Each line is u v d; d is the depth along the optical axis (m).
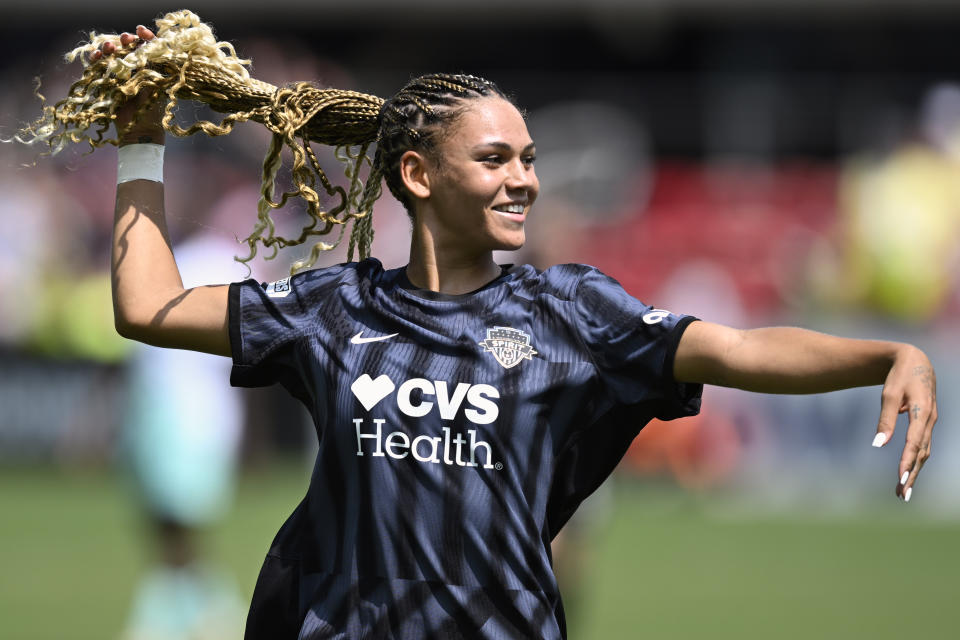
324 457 11.49
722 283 55.53
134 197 12.77
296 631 11.55
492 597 11.03
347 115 12.77
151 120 12.97
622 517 46.47
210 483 29.50
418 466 11.16
